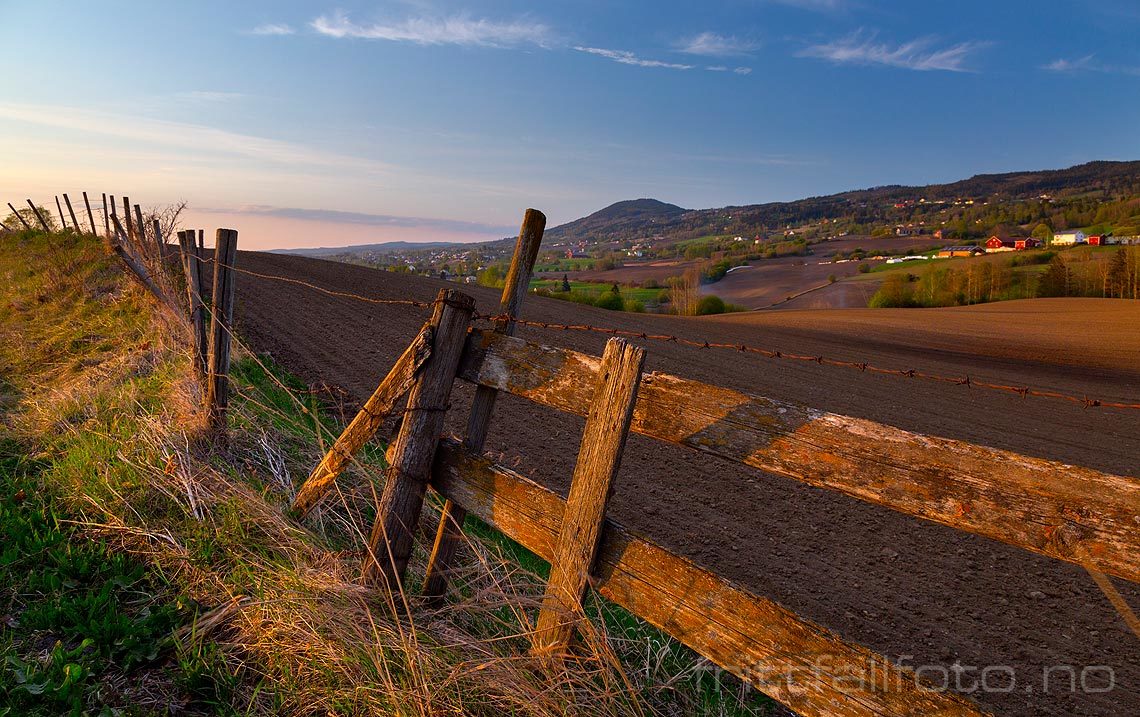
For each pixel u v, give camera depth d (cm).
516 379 310
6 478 486
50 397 673
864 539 554
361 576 344
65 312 1166
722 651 222
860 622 423
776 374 1407
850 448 206
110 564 379
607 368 266
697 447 242
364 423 369
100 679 296
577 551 268
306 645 301
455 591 326
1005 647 401
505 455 688
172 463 450
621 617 371
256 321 1334
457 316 332
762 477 691
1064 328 3244
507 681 266
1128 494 158
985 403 1241
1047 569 515
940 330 3147
